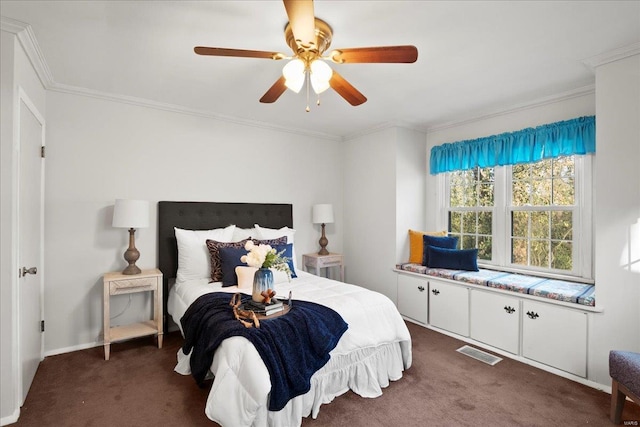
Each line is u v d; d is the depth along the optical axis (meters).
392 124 4.05
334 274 4.80
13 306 1.98
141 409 2.09
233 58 2.42
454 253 3.63
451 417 2.04
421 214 4.32
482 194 3.86
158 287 3.01
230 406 1.69
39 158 2.65
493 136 3.61
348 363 2.26
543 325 2.70
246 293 2.65
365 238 4.50
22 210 2.18
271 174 4.21
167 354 2.90
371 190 4.40
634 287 2.22
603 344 2.37
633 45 2.19
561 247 3.20
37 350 2.60
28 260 2.33
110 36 2.12
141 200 3.08
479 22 1.98
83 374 2.53
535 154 3.26
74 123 2.97
